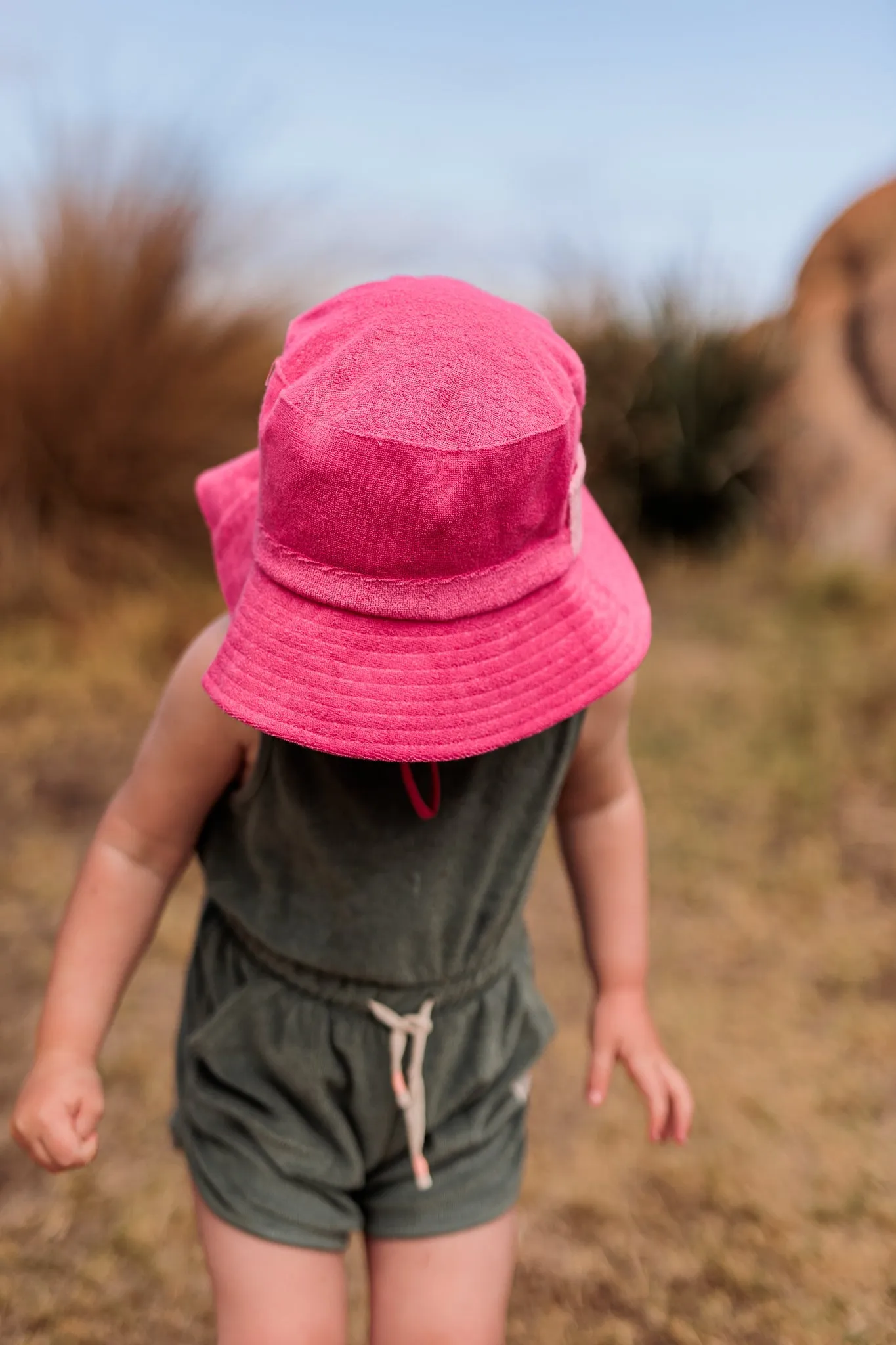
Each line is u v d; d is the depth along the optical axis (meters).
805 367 6.86
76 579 4.55
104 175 4.79
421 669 1.08
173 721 1.30
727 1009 2.40
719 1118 2.08
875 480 6.55
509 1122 1.40
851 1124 2.07
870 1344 1.62
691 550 6.53
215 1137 1.31
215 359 4.88
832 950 2.62
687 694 4.31
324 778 1.24
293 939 1.30
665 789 3.44
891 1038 2.30
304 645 1.08
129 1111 2.06
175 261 4.82
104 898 1.33
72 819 3.19
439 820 1.26
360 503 1.04
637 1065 1.42
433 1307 1.28
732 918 2.75
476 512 1.06
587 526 1.34
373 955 1.29
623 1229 1.83
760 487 6.75
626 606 1.23
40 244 4.73
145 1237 1.78
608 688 1.14
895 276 6.82
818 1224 1.84
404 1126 1.34
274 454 1.08
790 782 3.45
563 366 1.20
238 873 1.33
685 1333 1.64
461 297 1.18
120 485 4.71
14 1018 2.31
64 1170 1.25
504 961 1.38
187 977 1.45
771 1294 1.71
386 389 1.06
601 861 1.46
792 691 4.23
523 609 1.12
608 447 6.65
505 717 1.10
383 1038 1.31
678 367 6.54
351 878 1.27
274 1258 1.26
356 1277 1.78
